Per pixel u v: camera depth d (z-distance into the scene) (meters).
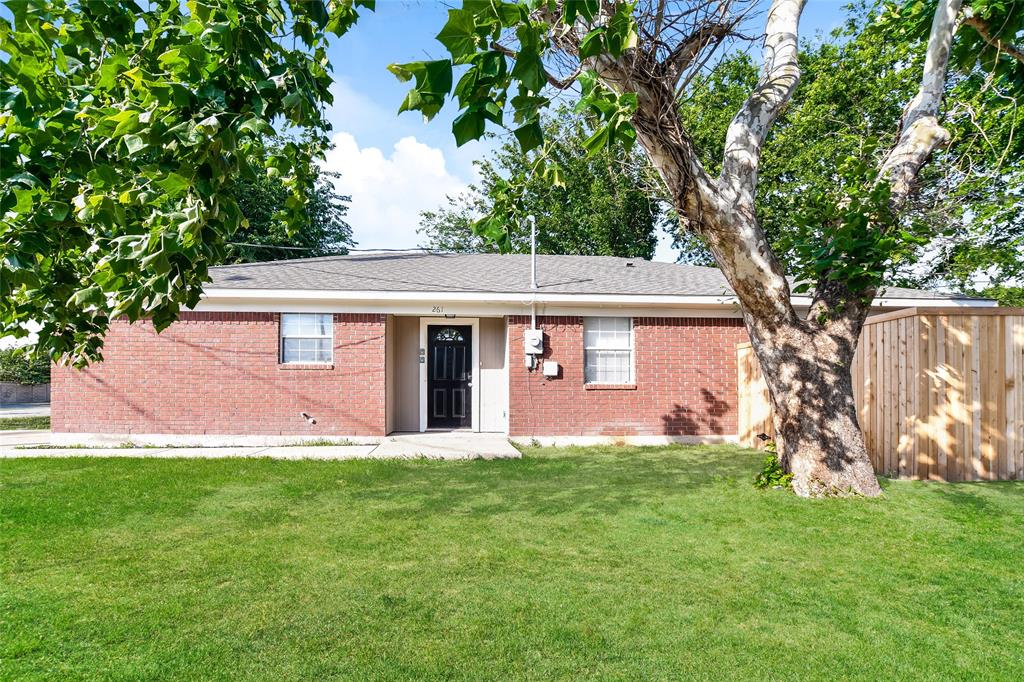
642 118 5.15
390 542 4.52
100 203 2.36
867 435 7.54
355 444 10.43
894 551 4.29
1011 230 12.73
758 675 2.61
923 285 16.17
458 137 2.16
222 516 5.30
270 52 2.69
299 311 10.84
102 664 2.68
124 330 10.61
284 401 10.74
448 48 2.02
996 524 4.94
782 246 6.53
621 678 2.59
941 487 6.28
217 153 2.30
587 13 2.17
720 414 11.28
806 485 6.09
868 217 5.67
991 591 3.56
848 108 18.77
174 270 2.38
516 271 12.93
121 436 10.53
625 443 11.11
